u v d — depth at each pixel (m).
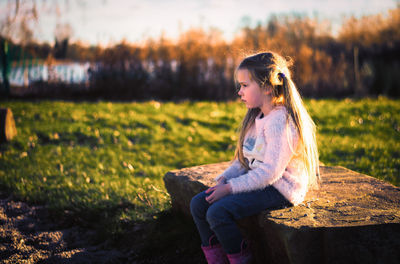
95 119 7.07
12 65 10.04
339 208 2.10
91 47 10.74
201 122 7.42
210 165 3.36
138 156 5.20
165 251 2.75
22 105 8.28
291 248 1.85
